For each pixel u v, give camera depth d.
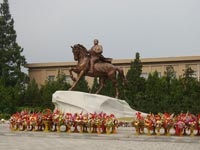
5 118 36.12
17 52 56.59
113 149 12.41
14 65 56.81
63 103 22.36
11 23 57.91
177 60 61.00
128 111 23.58
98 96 22.58
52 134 17.47
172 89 46.69
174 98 45.31
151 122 16.58
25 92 51.66
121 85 45.06
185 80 48.81
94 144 14.06
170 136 16.02
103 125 17.47
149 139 15.70
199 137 15.71
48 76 68.12
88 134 16.88
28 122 19.03
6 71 55.47
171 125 16.45
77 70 23.73
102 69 23.69
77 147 13.01
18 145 13.63
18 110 43.75
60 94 22.59
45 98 49.69
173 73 56.44
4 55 55.81
